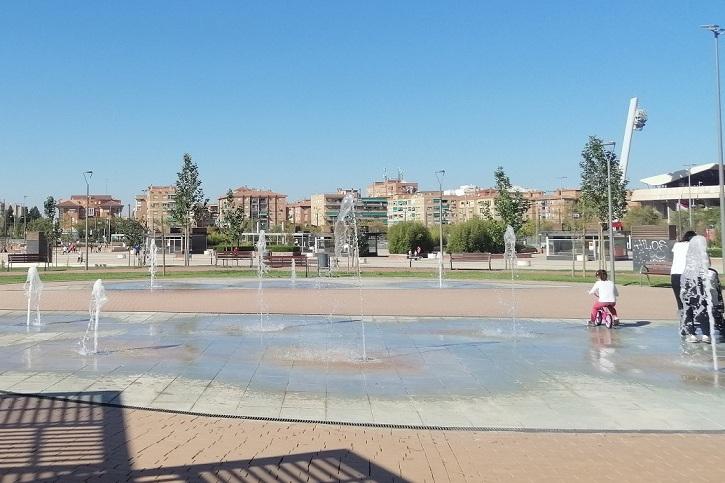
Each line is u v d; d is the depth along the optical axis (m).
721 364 9.67
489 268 38.00
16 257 44.41
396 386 8.16
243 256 46.94
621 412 6.95
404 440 5.97
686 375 8.91
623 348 11.12
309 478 4.96
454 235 60.66
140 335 12.40
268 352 10.57
